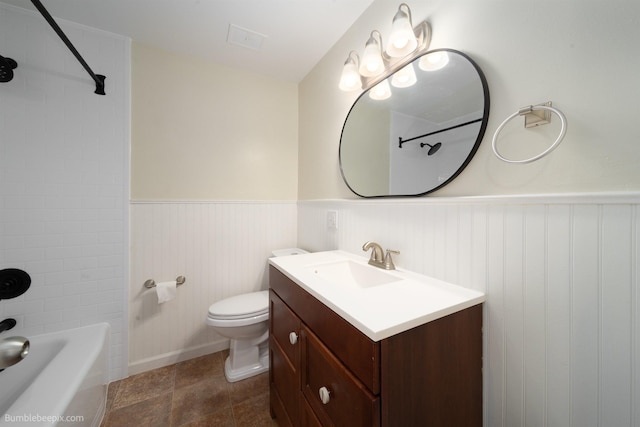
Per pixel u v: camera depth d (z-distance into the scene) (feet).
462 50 2.90
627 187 1.79
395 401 1.95
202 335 5.89
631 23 1.78
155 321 5.41
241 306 5.06
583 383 1.99
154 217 5.36
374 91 4.19
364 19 4.45
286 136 6.91
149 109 5.30
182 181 5.64
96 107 4.82
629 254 1.76
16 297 4.32
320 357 2.60
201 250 5.84
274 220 6.72
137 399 4.52
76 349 4.07
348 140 4.79
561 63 2.11
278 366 3.77
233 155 6.20
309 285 2.89
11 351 1.79
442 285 2.92
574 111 2.04
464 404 2.45
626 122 1.80
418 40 3.38
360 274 3.91
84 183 4.75
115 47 4.97
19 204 4.33
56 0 4.16
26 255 4.38
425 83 3.31
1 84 4.17
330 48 5.47
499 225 2.50
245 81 6.34
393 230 3.71
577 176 2.02
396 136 3.76
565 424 2.09
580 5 2.01
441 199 3.03
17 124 4.28
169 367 5.43
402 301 2.43
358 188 4.54
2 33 4.18
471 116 2.75
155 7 4.33
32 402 2.88
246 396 4.61
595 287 1.92
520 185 2.37
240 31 4.94
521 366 2.35
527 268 2.29
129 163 5.11
